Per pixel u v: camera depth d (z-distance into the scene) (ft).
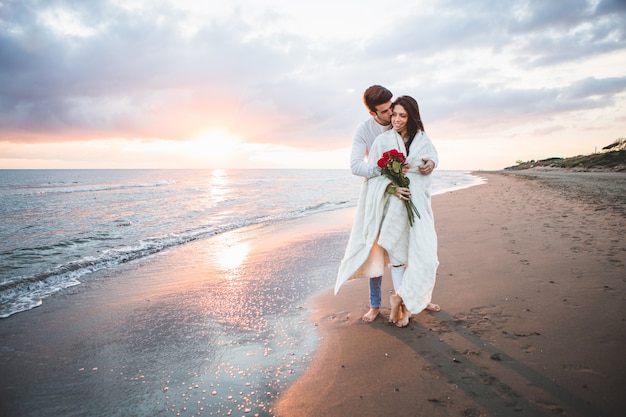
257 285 14.06
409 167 9.09
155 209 44.86
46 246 22.97
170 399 6.89
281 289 13.44
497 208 33.01
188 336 9.74
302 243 22.12
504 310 9.80
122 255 20.24
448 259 15.46
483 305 10.27
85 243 23.98
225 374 7.72
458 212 31.45
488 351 7.77
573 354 7.34
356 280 14.08
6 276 16.31
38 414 6.60
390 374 7.23
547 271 12.79
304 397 6.70
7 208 46.24
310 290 13.17
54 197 66.08
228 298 12.69
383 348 8.31
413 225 9.07
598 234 18.29
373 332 9.22
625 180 68.18
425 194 9.29
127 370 8.06
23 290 14.44
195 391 7.12
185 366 8.13
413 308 8.77
